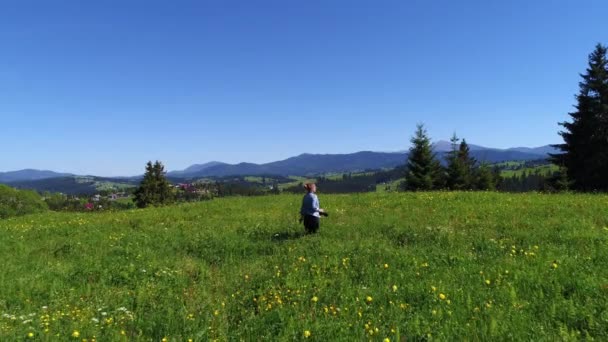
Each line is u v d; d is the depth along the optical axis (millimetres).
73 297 9680
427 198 22938
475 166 73688
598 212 15453
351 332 6684
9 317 7973
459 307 7270
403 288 8508
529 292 7727
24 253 14609
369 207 21047
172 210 25750
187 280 11016
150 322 7742
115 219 22828
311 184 15398
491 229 13781
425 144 62375
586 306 6812
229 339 6949
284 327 7105
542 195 22969
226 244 14328
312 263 11070
